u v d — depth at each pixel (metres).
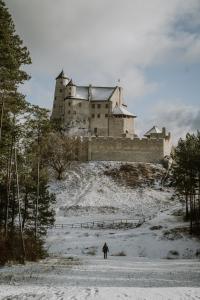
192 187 54.31
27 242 33.03
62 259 35.09
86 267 27.38
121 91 142.25
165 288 16.16
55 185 90.88
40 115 30.17
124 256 44.91
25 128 29.55
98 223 66.06
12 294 14.86
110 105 135.50
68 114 134.62
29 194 44.38
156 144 105.69
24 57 28.20
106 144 106.31
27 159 33.97
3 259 27.05
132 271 25.41
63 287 17.08
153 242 49.22
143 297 13.49
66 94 138.00
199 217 56.31
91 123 135.12
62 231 58.75
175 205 77.81
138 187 90.75
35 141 32.56
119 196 85.44
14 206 40.31
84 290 15.37
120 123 133.75
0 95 27.27
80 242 51.34
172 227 55.41
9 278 20.58
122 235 53.62
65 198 83.50
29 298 13.85
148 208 78.44
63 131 125.00
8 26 26.72
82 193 86.25
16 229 41.06
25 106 29.02
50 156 92.19
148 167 101.12
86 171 99.06
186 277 22.17
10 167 32.34
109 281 20.02
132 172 98.12
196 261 36.53
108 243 50.25
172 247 47.16
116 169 99.81
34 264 28.31
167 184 91.88
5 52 25.86
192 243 47.78
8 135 27.80
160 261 36.72
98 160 105.88
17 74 27.20
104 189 88.81
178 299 13.14
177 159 60.31
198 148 54.66
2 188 38.69
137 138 106.06
